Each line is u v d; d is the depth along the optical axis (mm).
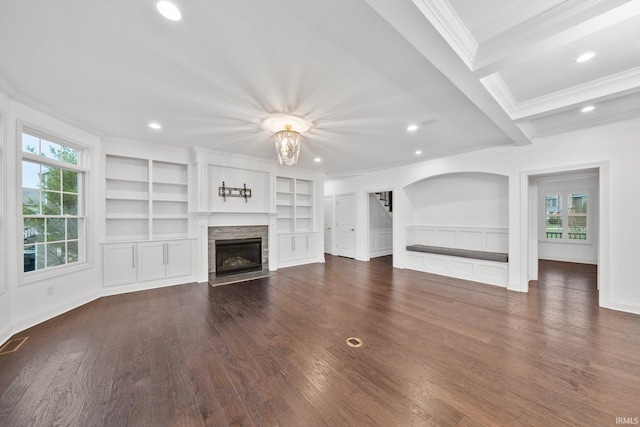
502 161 4113
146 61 1948
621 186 3051
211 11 1450
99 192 3666
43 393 1681
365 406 1571
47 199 2992
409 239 5992
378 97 2504
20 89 2395
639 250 2951
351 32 1631
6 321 2441
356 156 4949
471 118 3037
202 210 4438
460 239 5418
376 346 2287
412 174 5496
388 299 3568
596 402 1582
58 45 1759
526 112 2721
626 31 1663
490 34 1698
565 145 3473
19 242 2586
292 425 1432
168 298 3629
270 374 1890
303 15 1483
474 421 1448
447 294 3781
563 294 3762
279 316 2980
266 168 5328
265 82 2240
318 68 2031
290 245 5949
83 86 2322
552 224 6641
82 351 2203
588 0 1397
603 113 2971
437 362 2033
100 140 3658
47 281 2895
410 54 1854
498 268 4238
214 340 2406
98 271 3643
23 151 2672
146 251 4055
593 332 2514
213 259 4809
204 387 1744
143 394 1675
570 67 2105
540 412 1511
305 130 3371
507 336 2453
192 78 2180
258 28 1595
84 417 1483
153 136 3727
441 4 1420
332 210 7680
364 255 6645
